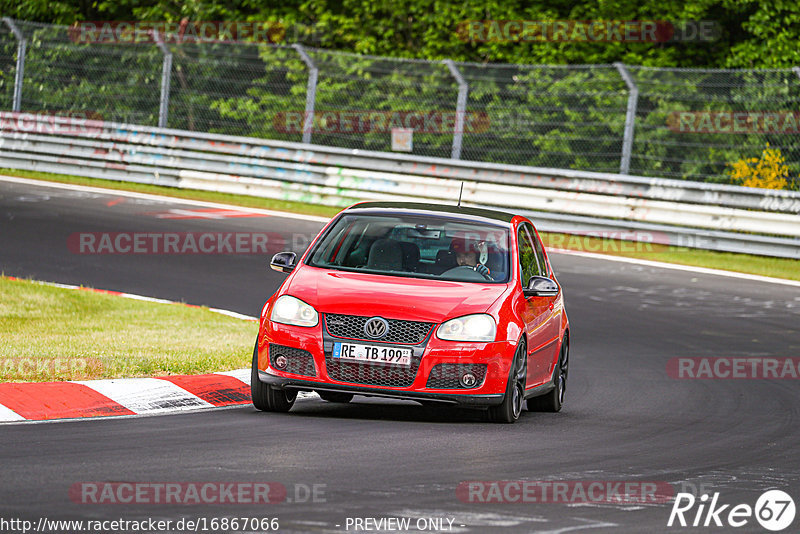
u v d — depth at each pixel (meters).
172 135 94.94
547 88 95.12
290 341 32.19
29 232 70.69
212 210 83.56
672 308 60.38
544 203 82.94
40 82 103.81
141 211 80.88
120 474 23.59
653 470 27.09
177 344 42.38
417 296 32.59
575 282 66.25
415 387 31.78
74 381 33.72
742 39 114.50
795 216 76.06
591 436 31.67
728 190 80.12
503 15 110.69
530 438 30.72
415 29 115.88
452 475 25.11
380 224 36.22
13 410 30.33
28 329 44.22
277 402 33.12
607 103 92.88
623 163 84.56
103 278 59.91
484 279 34.59
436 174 88.25
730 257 77.94
